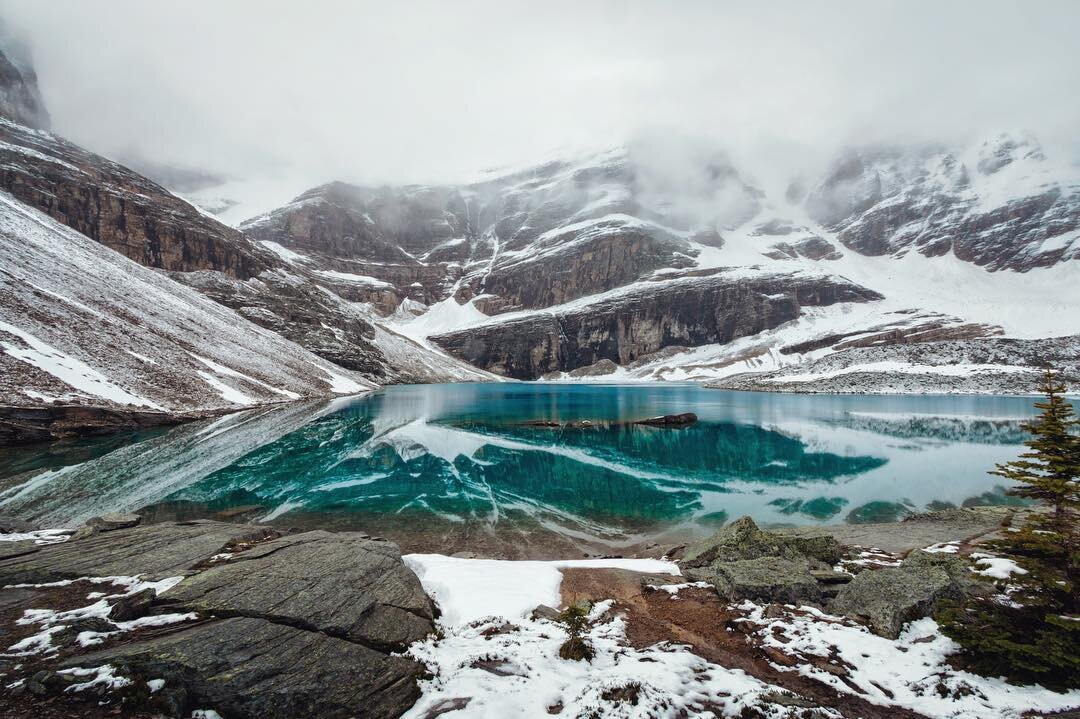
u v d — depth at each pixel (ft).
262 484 74.54
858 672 22.56
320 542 35.83
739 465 97.35
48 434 97.55
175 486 71.82
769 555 39.40
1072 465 23.26
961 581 30.96
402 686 19.95
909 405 205.98
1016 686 20.94
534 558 48.39
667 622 29.55
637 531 58.13
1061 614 22.68
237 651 19.81
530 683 20.80
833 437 130.82
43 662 19.22
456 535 54.70
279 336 291.99
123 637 21.43
